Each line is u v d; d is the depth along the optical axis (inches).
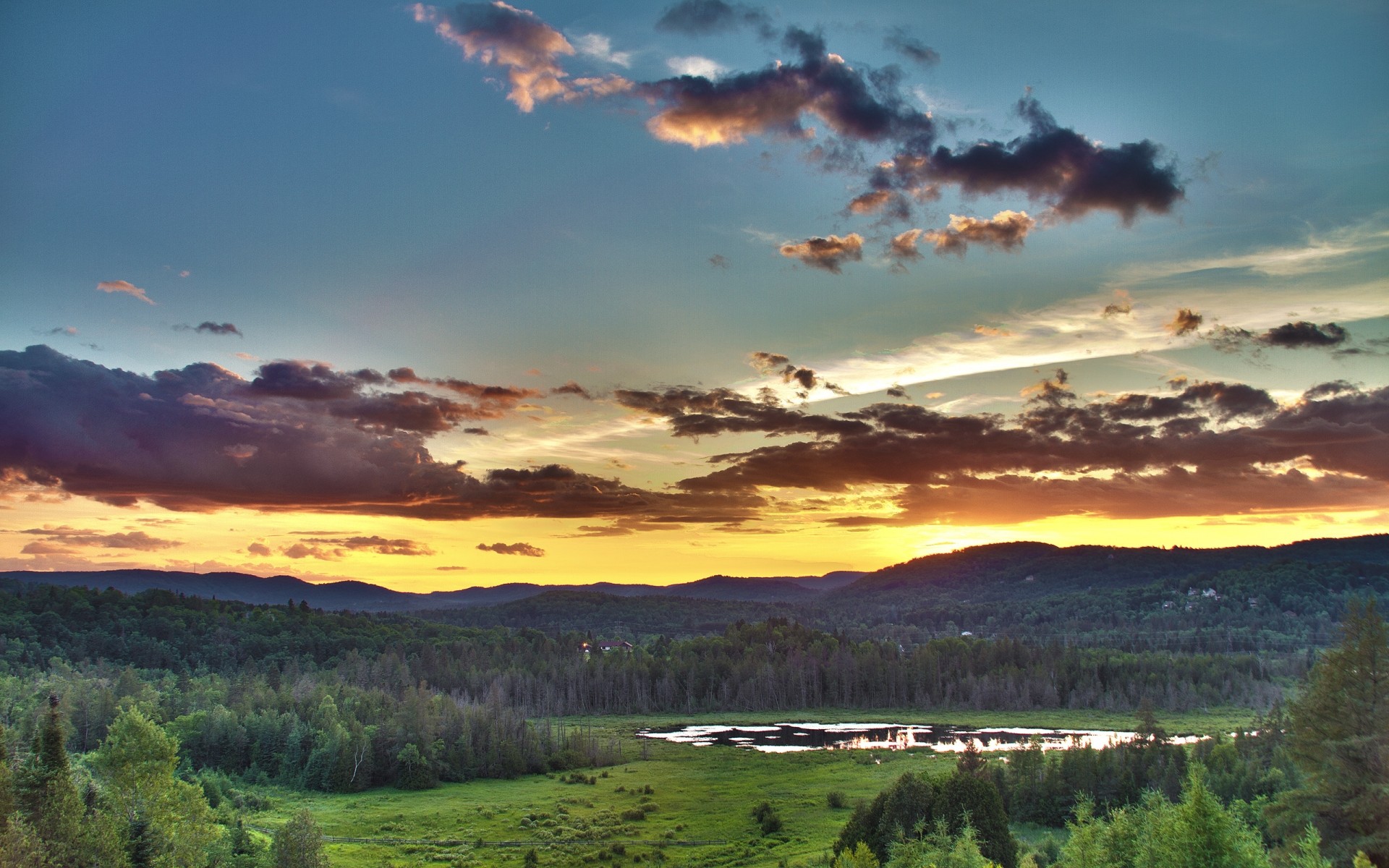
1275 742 5964.6
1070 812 5684.1
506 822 6560.0
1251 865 2370.8
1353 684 3115.2
